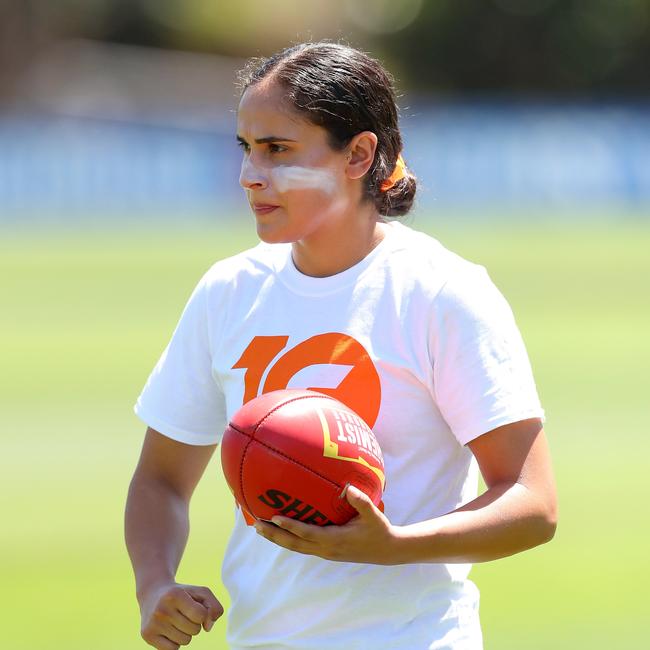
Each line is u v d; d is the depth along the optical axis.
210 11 192.62
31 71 168.12
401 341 11.20
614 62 187.12
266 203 11.41
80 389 43.44
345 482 10.40
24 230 100.81
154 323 58.72
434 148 114.62
